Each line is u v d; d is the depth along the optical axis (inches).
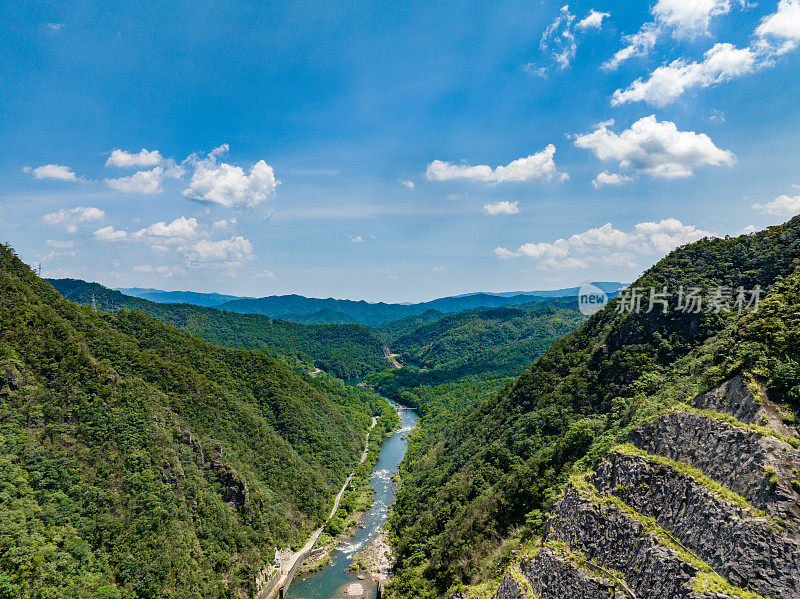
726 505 1690.5
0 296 3858.3
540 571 2234.3
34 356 3636.8
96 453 3412.9
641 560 1831.9
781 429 1844.2
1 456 3004.4
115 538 3125.0
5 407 3240.7
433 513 4121.6
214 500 3900.1
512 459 3806.6
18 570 2566.4
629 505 2071.9
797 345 2100.1
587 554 2084.2
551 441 3678.6
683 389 2687.0
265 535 4101.9
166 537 3341.5
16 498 2874.0
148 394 4220.0
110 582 2942.9
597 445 2883.9
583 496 2271.2
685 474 1915.6
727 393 2183.8
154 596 3041.3
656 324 3900.1
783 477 1628.9
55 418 3412.9
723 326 3442.4
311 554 4360.2
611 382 3786.9
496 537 3112.7
